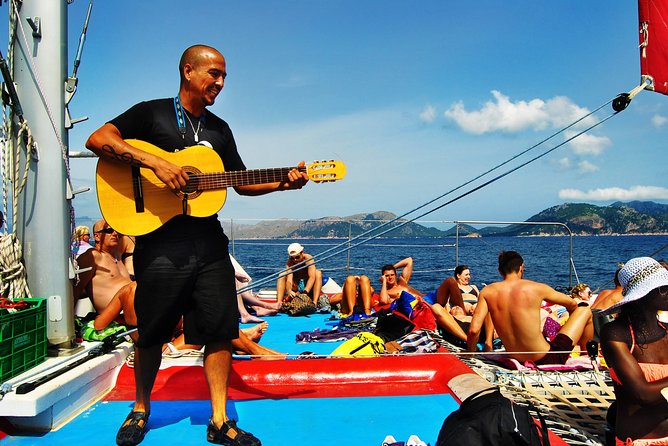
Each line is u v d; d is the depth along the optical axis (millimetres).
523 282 5496
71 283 4148
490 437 2580
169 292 3129
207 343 3277
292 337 7125
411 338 6020
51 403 3316
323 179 3516
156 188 3189
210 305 3197
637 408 3033
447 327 6512
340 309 9102
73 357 3984
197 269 3166
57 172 4027
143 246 3189
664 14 4148
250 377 4391
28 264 3990
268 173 3377
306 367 4492
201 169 3279
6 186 3984
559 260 50562
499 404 2689
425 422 3633
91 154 4527
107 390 4164
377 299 8930
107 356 4211
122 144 3018
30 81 3988
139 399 3340
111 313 4648
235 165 3604
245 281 8578
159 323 3172
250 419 3684
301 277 9539
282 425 3578
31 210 3990
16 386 3320
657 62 4180
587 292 7570
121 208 3146
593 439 3457
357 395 4199
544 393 4500
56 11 4035
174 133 3279
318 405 3967
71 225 4215
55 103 4008
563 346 5363
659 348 2992
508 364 5297
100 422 3551
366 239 4422
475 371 4809
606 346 3045
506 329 5480
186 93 3314
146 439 3289
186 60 3242
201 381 4293
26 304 3684
